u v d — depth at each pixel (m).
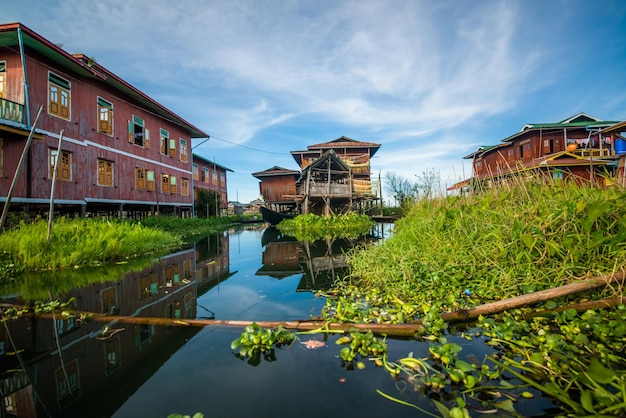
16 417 1.56
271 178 23.84
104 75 11.34
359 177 27.03
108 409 1.59
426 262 4.17
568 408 1.49
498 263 3.56
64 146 10.13
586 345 2.00
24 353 2.29
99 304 3.55
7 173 8.53
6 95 8.95
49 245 5.80
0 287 4.39
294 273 5.30
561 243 3.24
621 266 2.65
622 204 3.37
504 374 1.83
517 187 5.09
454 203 6.13
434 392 1.67
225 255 7.59
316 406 1.56
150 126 15.23
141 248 7.58
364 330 2.50
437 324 2.47
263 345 2.27
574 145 15.89
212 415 1.50
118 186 12.74
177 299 3.72
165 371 1.96
